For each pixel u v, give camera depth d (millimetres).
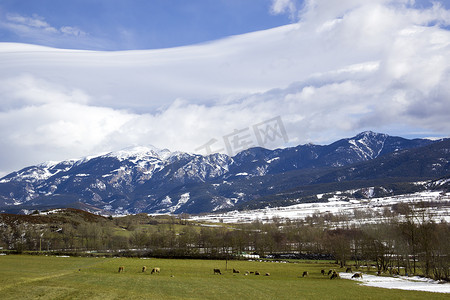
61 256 133750
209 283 75125
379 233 128875
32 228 181125
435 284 84250
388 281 89938
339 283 83375
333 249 144750
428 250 105500
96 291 57219
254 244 186000
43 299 50719
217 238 177500
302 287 74562
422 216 124062
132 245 173875
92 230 180750
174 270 101125
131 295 56125
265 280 85625
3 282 62344
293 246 194000
